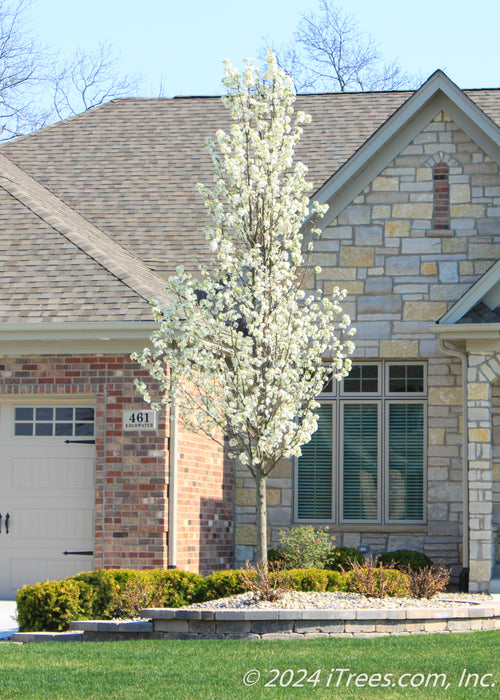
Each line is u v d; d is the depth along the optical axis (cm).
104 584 1320
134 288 1616
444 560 1762
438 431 1795
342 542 1798
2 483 1648
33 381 1619
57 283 1645
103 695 895
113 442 1589
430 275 1825
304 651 1066
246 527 1830
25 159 2270
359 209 1847
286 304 1334
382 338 1820
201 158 2208
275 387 1298
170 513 1570
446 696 885
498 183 1827
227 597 1333
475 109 1805
